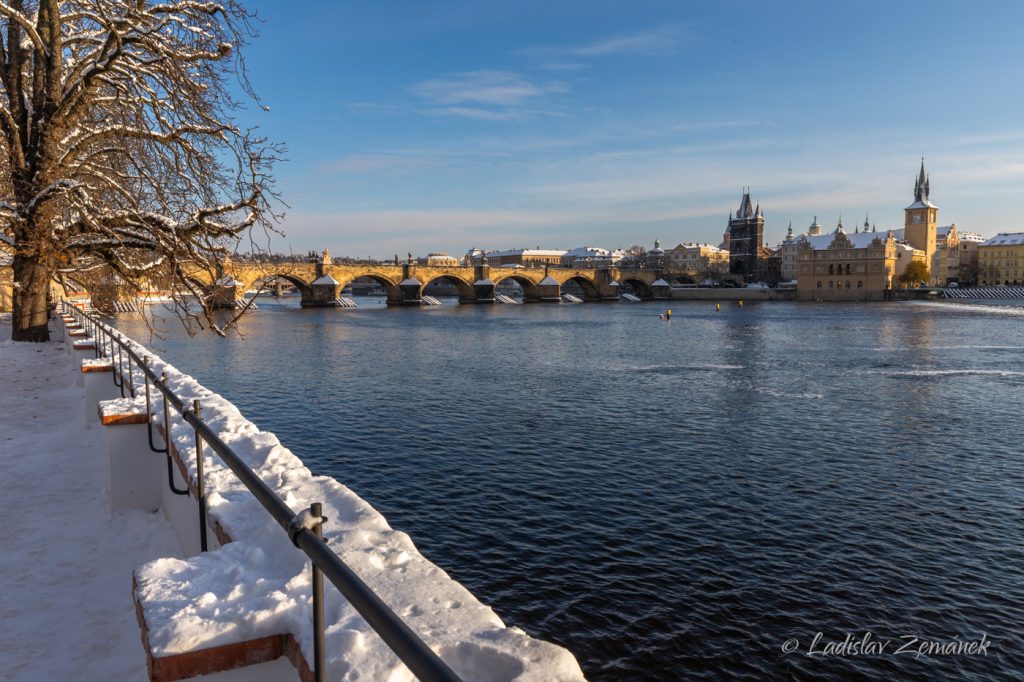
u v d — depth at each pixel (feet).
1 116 59.26
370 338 239.71
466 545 56.59
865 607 47.09
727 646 42.42
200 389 29.48
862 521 62.39
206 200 58.65
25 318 69.36
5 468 29.50
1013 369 158.10
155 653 8.85
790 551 55.72
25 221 58.54
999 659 41.37
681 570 52.21
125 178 60.49
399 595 9.79
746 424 101.76
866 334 257.55
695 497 68.69
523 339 240.32
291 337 241.14
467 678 7.96
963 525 61.52
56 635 15.94
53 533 22.30
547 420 103.91
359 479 74.13
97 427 36.88
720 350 204.13
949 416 107.55
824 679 39.32
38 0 62.13
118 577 19.19
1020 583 50.55
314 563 6.96
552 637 43.34
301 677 8.95
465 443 89.86
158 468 24.66
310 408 112.47
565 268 602.85
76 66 63.00
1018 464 81.25
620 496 68.90
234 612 9.48
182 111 58.95
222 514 14.07
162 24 59.36
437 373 152.97
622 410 111.86
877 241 584.81
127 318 269.64
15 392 46.16
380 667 8.02
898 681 39.17
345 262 489.67
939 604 47.50
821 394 127.03
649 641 42.88
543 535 58.65
